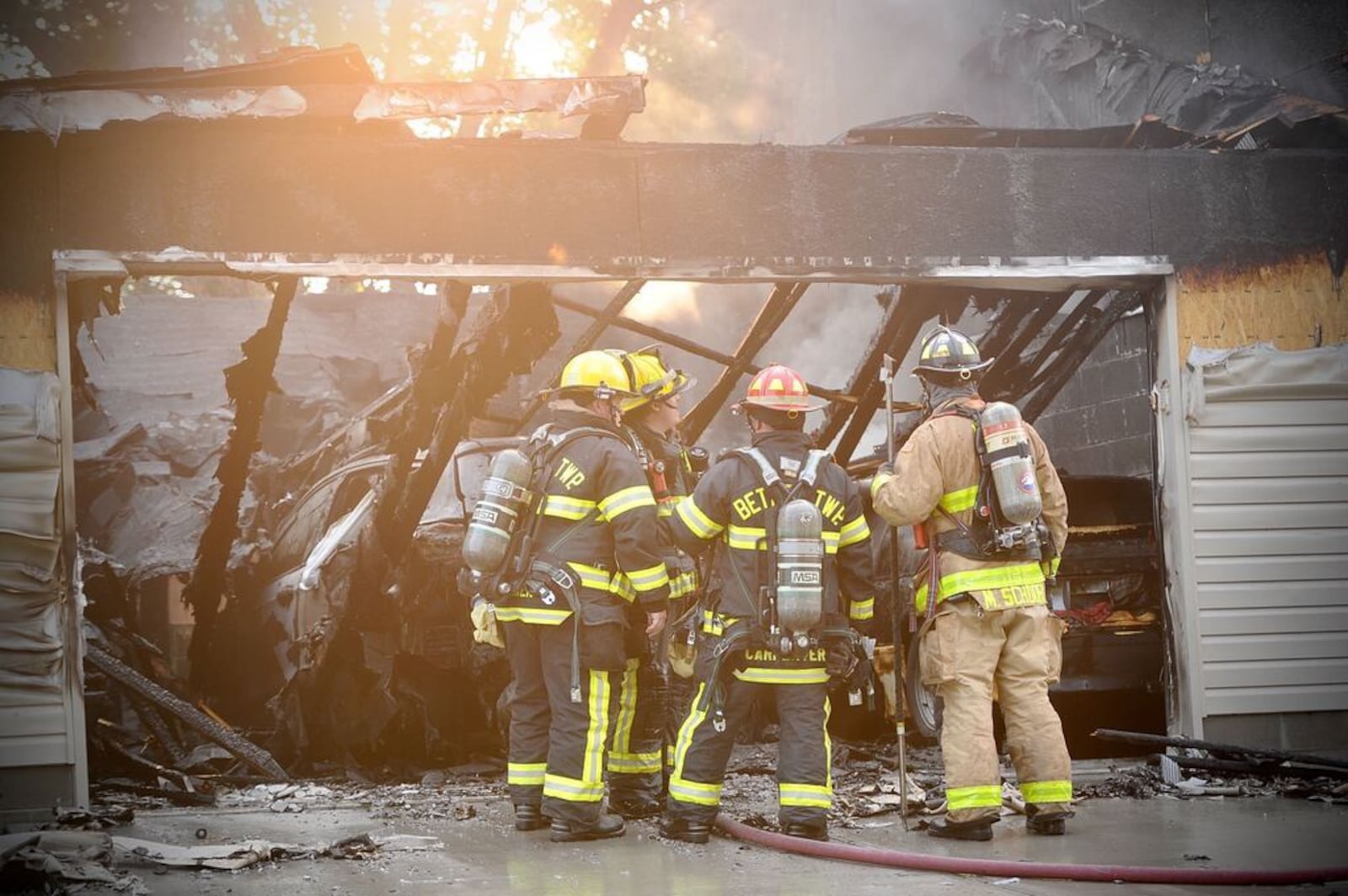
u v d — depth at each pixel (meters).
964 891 11.65
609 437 15.16
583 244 18.91
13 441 16.97
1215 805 16.88
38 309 17.34
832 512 14.47
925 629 14.77
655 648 16.16
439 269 18.47
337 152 18.33
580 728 14.72
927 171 20.03
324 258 18.19
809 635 14.01
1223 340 20.80
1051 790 14.47
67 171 17.59
